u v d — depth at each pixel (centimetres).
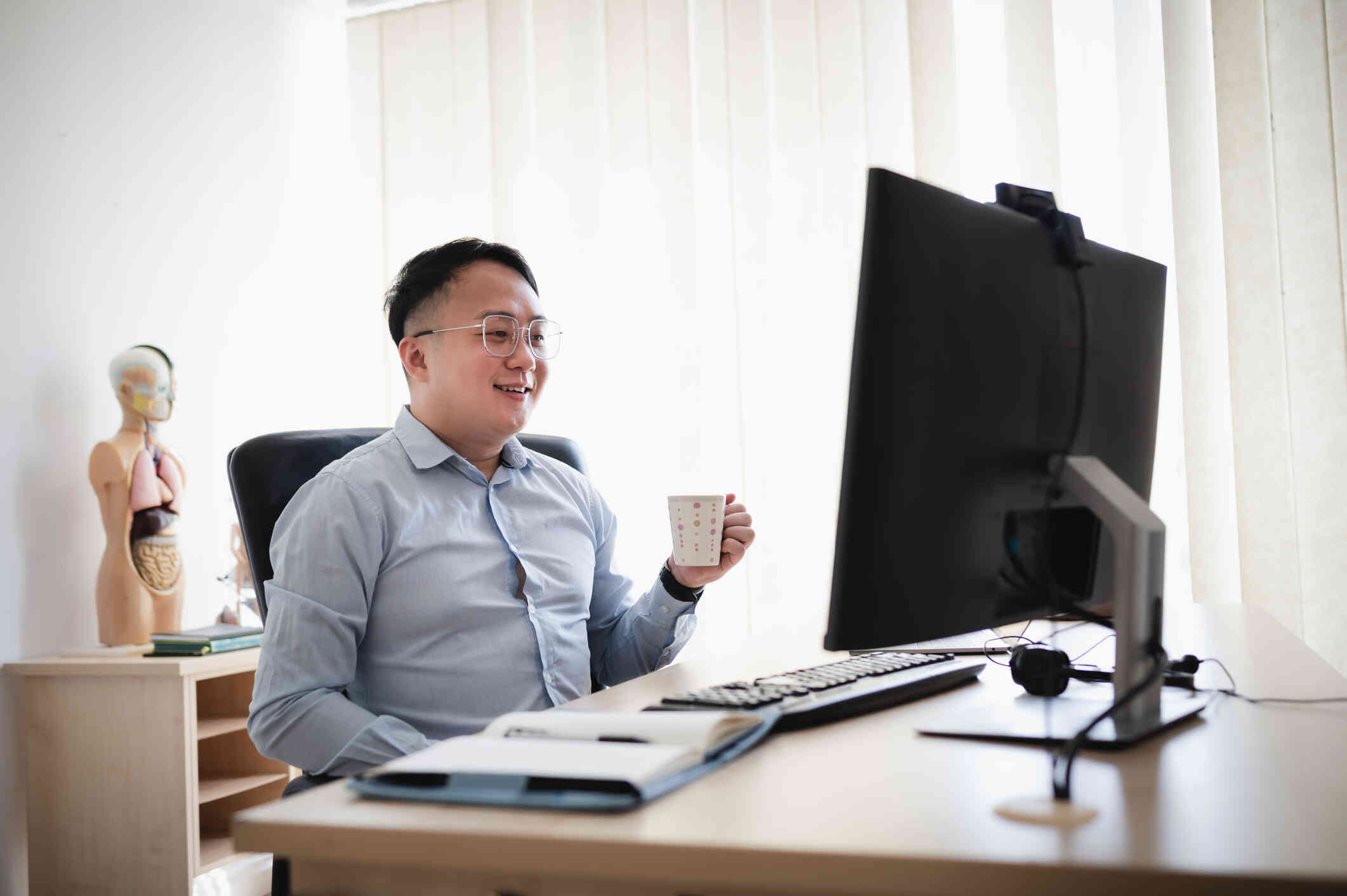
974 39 275
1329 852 51
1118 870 49
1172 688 99
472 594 140
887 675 98
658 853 54
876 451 72
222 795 230
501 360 146
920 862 51
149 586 239
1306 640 244
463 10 317
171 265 280
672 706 86
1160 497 257
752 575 285
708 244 294
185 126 287
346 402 330
